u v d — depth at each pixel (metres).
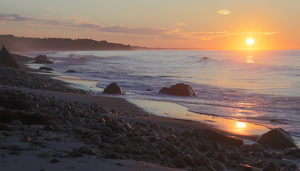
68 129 6.30
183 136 8.51
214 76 35.50
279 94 20.28
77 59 83.69
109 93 20.56
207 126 11.25
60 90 19.95
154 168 4.14
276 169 5.28
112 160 4.27
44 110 8.92
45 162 3.76
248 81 29.44
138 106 15.66
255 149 7.41
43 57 79.00
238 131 10.73
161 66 54.00
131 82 28.72
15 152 3.99
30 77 25.98
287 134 8.99
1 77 20.83
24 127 6.01
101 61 73.62
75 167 3.70
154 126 9.45
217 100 18.42
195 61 65.81
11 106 8.72
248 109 15.37
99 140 5.52
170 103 17.17
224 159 5.68
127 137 6.40
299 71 38.00
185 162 4.98
